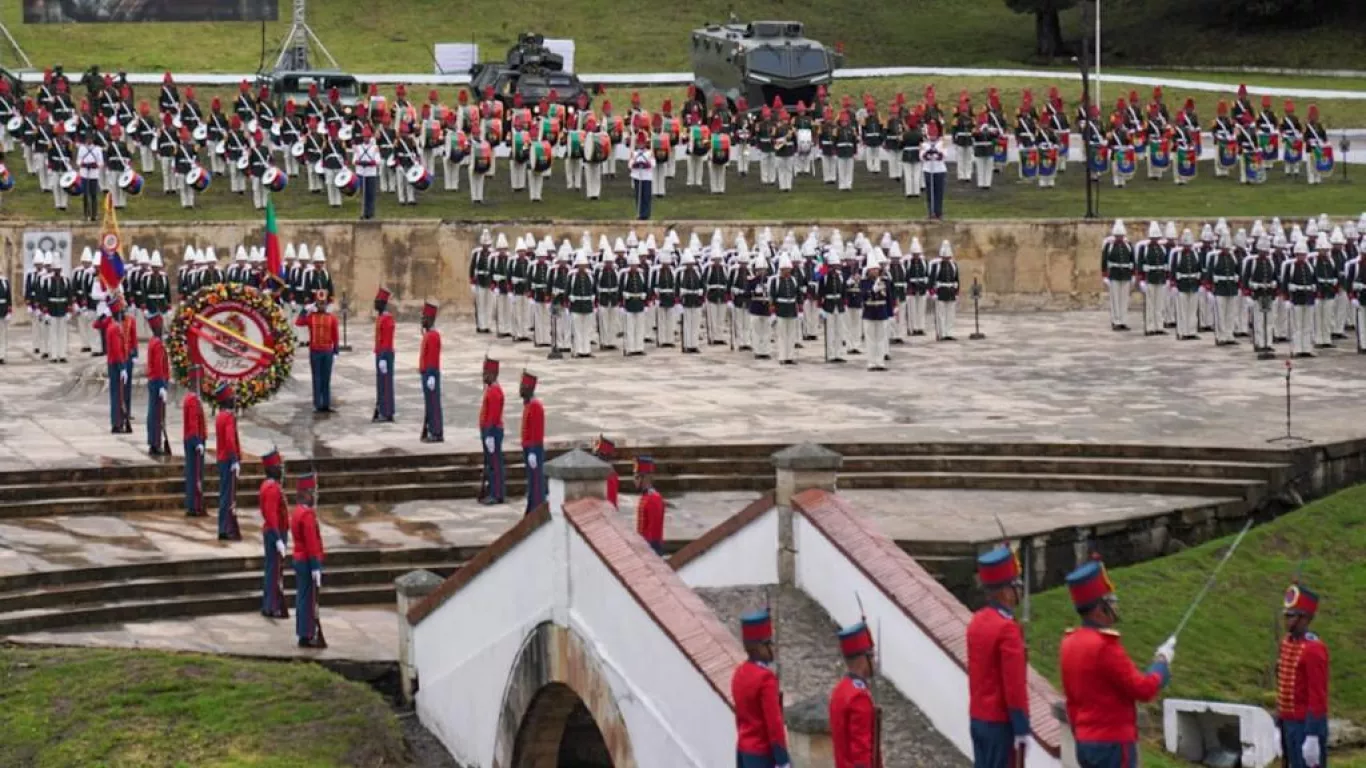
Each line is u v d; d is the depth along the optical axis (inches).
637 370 3065.9
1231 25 5999.0
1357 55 5753.0
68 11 5059.1
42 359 3203.7
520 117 4099.4
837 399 2790.4
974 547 2091.5
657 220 3796.8
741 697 1296.8
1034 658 1923.0
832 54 4544.8
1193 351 3186.5
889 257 3341.5
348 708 1755.7
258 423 2650.1
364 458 2433.6
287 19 6003.9
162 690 1771.7
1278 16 5969.5
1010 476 2394.2
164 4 5108.3
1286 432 2488.9
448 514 2317.9
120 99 4256.9
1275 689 1895.9
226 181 4180.6
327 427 2628.0
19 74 5036.9
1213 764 1768.0
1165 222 3732.8
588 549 1547.7
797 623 1546.5
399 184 3986.2
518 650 1646.2
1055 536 2159.2
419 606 1808.6
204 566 2102.6
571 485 1579.7
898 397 2802.7
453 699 1756.9
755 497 2399.1
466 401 2807.6
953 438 2492.6
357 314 3686.0
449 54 5462.6
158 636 1950.1
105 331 2706.7
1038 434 2511.1
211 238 3668.8
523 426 2268.7
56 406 2785.4
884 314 3021.7
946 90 5113.2
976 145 4185.5
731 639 1428.4
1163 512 2247.8
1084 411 2672.2
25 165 4210.1
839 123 4170.8
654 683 1470.2
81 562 2086.6
